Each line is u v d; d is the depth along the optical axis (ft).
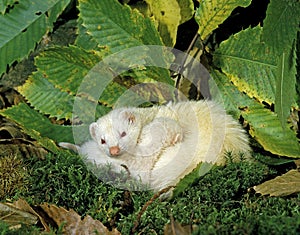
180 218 3.46
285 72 3.90
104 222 3.56
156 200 3.60
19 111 4.28
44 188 3.75
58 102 4.29
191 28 4.36
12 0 4.23
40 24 4.27
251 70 4.06
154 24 4.08
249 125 4.17
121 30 4.09
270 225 3.26
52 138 4.21
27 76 4.45
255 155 4.01
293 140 4.04
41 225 3.55
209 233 3.25
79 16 4.13
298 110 4.20
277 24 3.83
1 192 3.81
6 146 4.11
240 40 4.05
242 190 3.73
